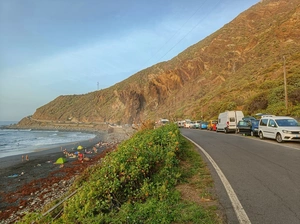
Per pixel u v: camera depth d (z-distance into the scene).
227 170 7.94
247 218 4.32
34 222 5.29
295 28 65.25
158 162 7.20
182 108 77.94
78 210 4.62
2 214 11.49
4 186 16.50
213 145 14.60
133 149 7.01
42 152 34.25
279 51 60.31
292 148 12.59
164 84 109.69
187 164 8.93
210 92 74.88
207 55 100.88
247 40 91.31
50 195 13.81
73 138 72.00
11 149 41.25
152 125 19.50
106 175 5.65
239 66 78.12
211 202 5.15
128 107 117.19
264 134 17.30
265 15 103.56
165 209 4.62
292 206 4.81
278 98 34.75
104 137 67.19
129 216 4.39
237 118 26.34
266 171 7.68
